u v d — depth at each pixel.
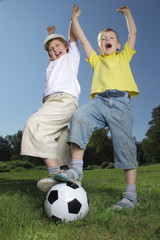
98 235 1.52
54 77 3.08
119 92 2.35
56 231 1.60
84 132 2.20
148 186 3.93
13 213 1.96
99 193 3.07
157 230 1.60
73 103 2.97
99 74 2.59
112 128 2.30
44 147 2.61
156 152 33.72
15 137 46.03
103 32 2.85
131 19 2.71
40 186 2.20
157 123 34.34
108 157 30.98
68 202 1.79
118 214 2.03
